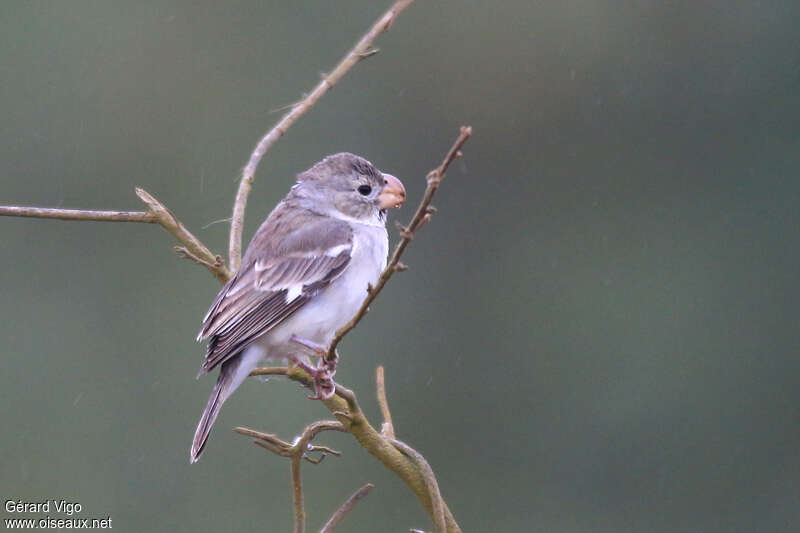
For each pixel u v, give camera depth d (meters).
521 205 16.67
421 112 16.75
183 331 14.35
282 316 7.80
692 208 16.66
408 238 5.51
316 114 16.23
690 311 15.85
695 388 15.14
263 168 15.67
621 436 14.75
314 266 7.98
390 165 16.56
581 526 14.12
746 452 14.68
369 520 13.09
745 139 16.80
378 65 16.61
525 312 16.05
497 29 16.97
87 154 15.50
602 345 15.65
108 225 14.80
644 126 16.91
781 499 14.21
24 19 15.62
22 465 13.21
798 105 16.77
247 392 13.38
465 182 16.66
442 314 15.87
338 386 6.34
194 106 15.81
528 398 15.07
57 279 14.52
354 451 13.31
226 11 16.12
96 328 14.30
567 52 16.97
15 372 14.01
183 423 13.74
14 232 14.66
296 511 6.38
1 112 15.45
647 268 16.27
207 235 15.24
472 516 14.03
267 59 16.02
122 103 15.70
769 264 16.17
